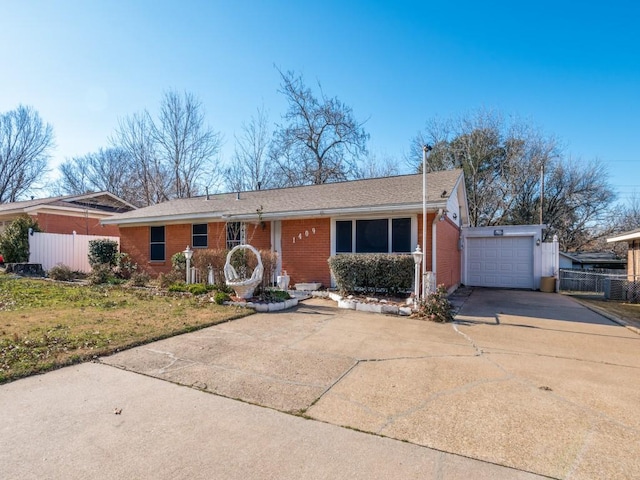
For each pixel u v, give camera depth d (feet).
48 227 63.77
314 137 89.45
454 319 24.13
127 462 7.91
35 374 12.96
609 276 46.57
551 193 82.48
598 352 16.65
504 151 81.46
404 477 7.45
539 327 22.00
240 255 31.24
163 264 48.21
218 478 7.38
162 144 86.69
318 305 28.89
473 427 9.57
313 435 9.12
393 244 33.96
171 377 12.97
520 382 12.78
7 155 103.09
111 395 11.38
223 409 10.52
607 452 8.43
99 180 114.42
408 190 36.19
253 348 16.72
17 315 22.53
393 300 28.53
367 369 14.02
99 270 41.68
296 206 37.99
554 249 45.09
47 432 9.11
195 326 20.42
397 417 10.11
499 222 81.41
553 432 9.33
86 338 17.29
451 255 41.14
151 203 90.94
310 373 13.53
